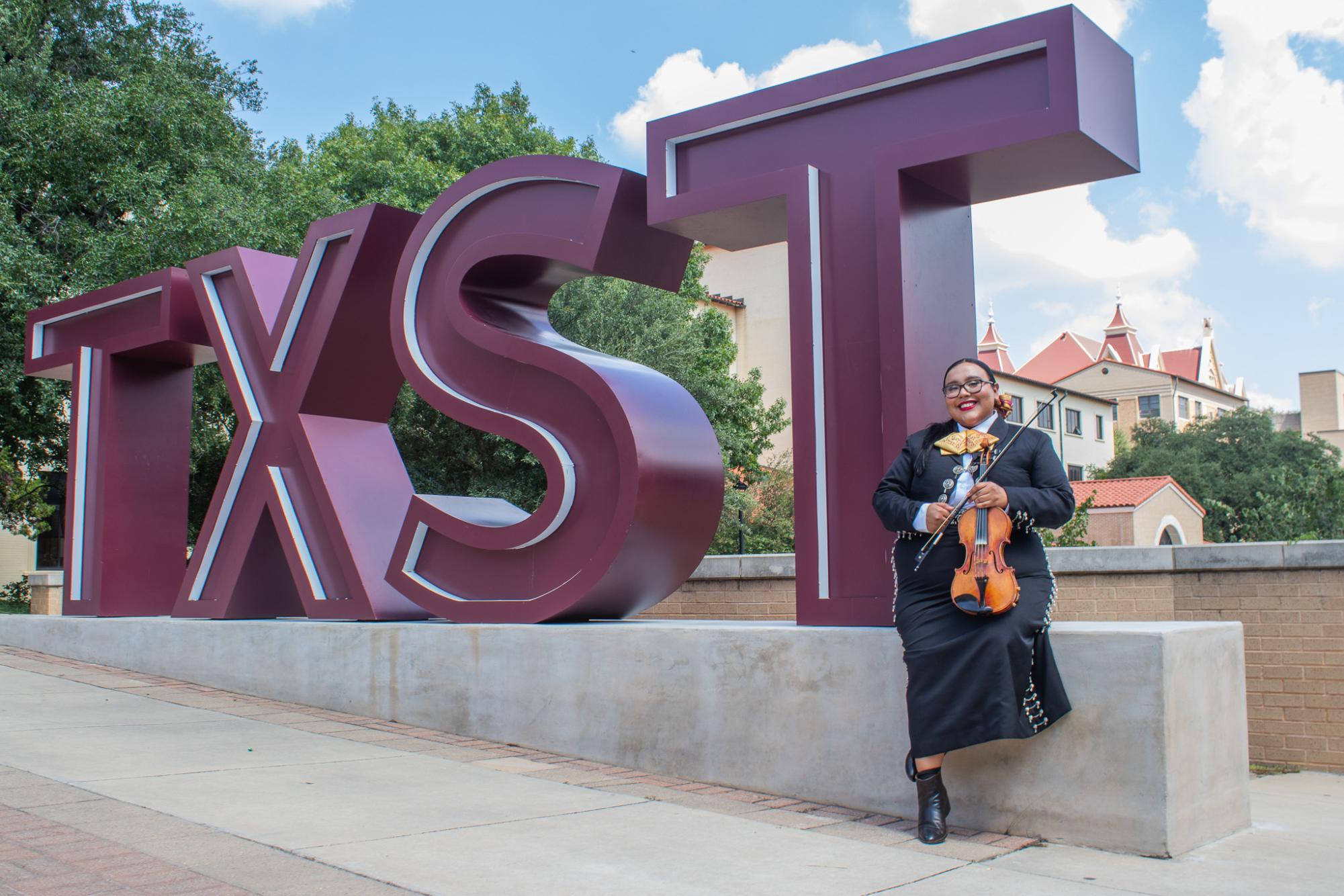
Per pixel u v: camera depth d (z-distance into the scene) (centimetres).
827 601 532
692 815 452
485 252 700
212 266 892
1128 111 532
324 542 798
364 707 696
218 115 1970
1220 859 398
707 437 668
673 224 611
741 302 3316
